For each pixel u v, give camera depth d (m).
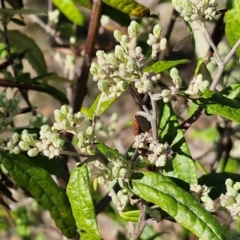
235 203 0.54
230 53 0.56
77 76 0.78
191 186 0.55
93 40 0.70
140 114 0.55
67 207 0.61
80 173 0.53
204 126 1.19
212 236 0.52
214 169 0.84
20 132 0.62
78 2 0.70
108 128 0.84
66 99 0.71
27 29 1.62
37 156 0.62
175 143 0.57
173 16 0.77
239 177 0.61
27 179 0.60
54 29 0.84
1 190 0.68
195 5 0.54
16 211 0.99
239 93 0.60
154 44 0.53
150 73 0.54
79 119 0.53
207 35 0.55
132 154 0.57
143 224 0.57
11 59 0.73
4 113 0.60
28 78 0.70
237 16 0.61
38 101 1.74
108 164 0.54
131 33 0.53
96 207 0.70
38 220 1.02
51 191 0.61
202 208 0.53
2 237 1.21
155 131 0.54
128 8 0.65
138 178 0.54
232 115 0.54
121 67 0.52
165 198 0.53
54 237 1.09
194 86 0.52
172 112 0.57
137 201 0.58
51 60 1.36
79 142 0.53
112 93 0.53
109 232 1.27
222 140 0.83
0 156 0.60
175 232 0.96
